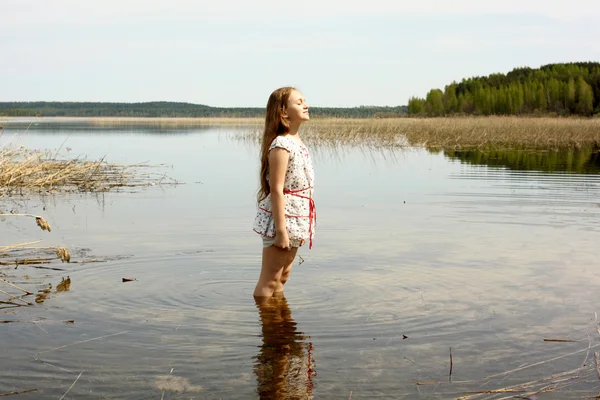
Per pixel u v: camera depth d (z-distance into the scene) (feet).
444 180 36.35
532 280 15.19
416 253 18.10
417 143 72.54
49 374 9.79
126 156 58.08
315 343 11.09
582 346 10.94
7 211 25.75
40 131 121.80
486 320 12.29
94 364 10.18
